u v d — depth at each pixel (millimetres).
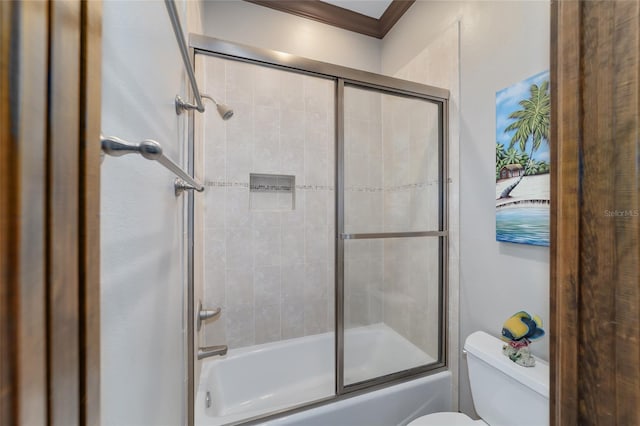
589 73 646
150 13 538
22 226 175
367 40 2332
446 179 1606
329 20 2184
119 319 399
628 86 579
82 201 243
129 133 430
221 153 1856
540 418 947
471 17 1463
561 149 704
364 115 1593
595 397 630
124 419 415
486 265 1380
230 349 1888
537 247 1132
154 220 575
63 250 219
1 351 161
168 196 714
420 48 1888
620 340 590
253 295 1953
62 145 217
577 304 666
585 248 654
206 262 1841
